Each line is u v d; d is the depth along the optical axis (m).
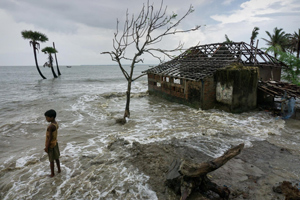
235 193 3.94
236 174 4.70
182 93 13.42
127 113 10.29
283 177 4.57
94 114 11.55
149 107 13.16
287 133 7.77
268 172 4.80
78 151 6.41
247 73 10.77
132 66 9.82
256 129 8.27
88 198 3.91
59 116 11.16
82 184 4.36
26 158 6.04
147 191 4.05
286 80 20.41
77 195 4.01
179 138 7.19
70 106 13.81
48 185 4.39
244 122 9.30
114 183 4.36
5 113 12.08
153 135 7.54
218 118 9.87
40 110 12.69
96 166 5.18
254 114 10.68
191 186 3.61
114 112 11.98
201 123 9.30
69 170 5.07
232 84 10.60
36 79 43.53
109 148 6.59
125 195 3.96
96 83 33.19
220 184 4.27
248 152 5.94
